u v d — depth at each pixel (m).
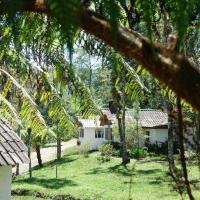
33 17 2.70
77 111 6.42
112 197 25.91
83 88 6.18
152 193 25.83
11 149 9.56
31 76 6.54
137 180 30.23
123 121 37.62
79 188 29.06
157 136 47.88
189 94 1.46
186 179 1.74
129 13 2.52
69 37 1.30
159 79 1.51
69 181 32.25
